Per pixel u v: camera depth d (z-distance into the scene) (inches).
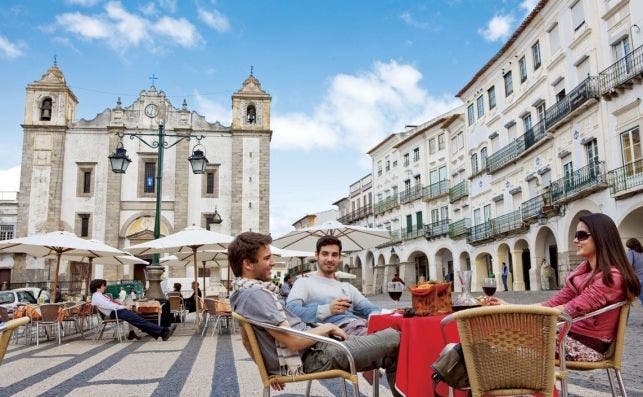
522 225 1048.8
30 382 241.6
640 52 703.1
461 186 1411.2
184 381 235.6
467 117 1370.6
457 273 158.1
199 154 694.5
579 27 851.4
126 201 1491.1
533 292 944.9
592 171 805.2
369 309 192.9
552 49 948.0
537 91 1001.5
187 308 779.4
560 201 880.9
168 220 1493.6
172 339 453.4
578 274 156.3
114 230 1460.4
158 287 638.5
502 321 109.0
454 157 1496.1
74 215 1467.8
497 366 109.1
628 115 729.0
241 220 1508.4
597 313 137.6
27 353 369.7
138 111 1540.4
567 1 882.1
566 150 893.2
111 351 368.5
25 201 1453.0
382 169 2014.0
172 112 1550.2
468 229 1344.7
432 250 1593.3
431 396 129.0
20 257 1422.2
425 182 1668.3
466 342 109.4
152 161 1524.4
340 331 141.1
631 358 265.4
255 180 1535.4
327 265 191.3
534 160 1019.3
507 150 1131.3
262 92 1588.3
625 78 732.0
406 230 1771.7
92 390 217.6
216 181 1530.5
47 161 1480.1
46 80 1514.5
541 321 108.4
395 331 143.0
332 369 133.6
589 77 804.0
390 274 1865.2
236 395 202.4
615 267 139.3
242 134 1553.9
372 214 2066.9
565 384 131.2
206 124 1566.2
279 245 432.5
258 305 132.6
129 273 1449.3
